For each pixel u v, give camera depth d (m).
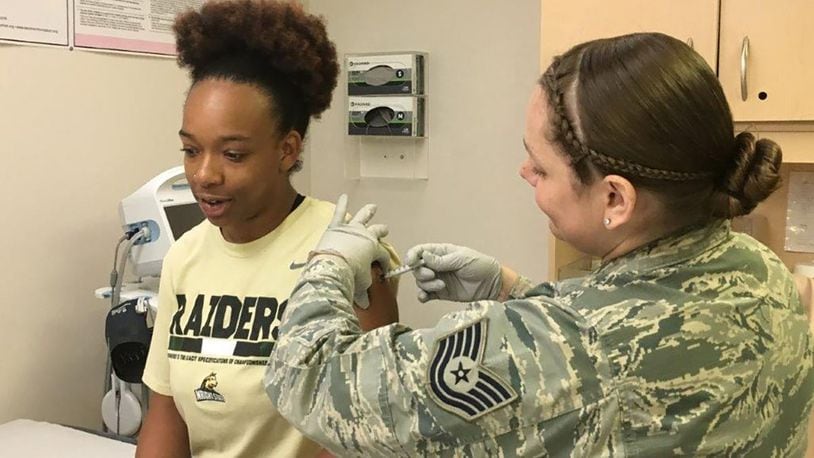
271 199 1.24
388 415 0.81
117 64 2.12
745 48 1.70
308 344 0.89
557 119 0.80
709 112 0.77
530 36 2.34
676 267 0.77
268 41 1.19
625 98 0.76
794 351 0.80
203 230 1.33
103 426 2.08
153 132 2.23
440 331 0.81
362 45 2.59
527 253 2.42
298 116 1.26
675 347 0.73
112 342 1.79
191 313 1.26
